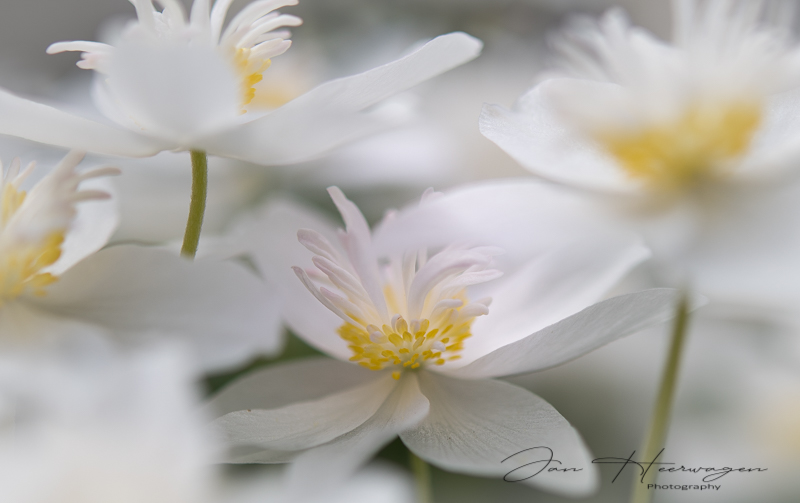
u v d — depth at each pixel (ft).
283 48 0.65
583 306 0.64
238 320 0.61
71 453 0.57
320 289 0.63
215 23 0.65
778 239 0.62
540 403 0.62
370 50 1.19
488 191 0.64
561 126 0.64
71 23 1.41
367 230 0.63
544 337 0.61
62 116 0.60
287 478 0.58
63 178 0.61
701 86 0.65
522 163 0.64
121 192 0.91
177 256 0.61
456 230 0.63
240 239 0.65
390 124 0.64
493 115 0.64
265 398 0.63
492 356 0.62
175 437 0.57
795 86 0.65
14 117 0.60
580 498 0.76
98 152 0.62
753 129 0.64
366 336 0.64
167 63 0.59
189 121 0.61
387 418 0.62
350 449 0.60
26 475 0.57
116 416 0.57
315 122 0.61
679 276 0.62
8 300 0.61
